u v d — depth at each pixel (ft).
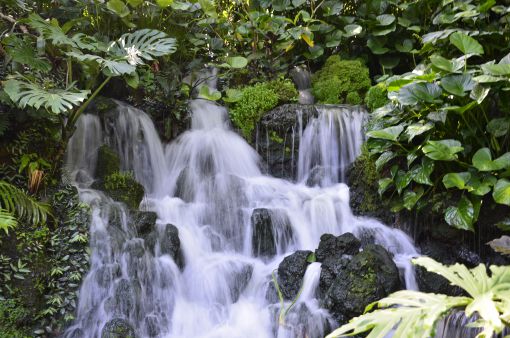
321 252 14.14
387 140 16.53
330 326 12.53
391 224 17.10
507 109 15.17
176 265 13.78
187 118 18.38
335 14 22.70
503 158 14.42
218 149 17.93
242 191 16.55
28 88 12.69
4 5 15.90
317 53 22.31
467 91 15.33
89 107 16.47
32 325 11.28
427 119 15.96
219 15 21.99
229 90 19.57
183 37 20.18
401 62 23.30
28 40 14.99
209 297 13.60
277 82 19.97
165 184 17.54
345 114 18.98
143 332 12.37
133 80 15.65
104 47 15.23
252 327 13.02
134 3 17.69
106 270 12.43
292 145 18.66
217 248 15.43
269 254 15.25
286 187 17.84
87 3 17.52
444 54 18.78
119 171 15.72
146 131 17.42
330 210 16.75
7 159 13.30
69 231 12.60
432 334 6.45
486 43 17.88
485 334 6.46
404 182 15.96
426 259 7.77
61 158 14.46
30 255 11.82
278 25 21.02
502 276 7.17
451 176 14.85
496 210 15.64
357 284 12.59
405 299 7.36
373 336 6.77
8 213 11.10
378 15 22.38
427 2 21.56
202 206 16.19
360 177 17.83
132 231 13.41
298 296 13.14
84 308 12.00
